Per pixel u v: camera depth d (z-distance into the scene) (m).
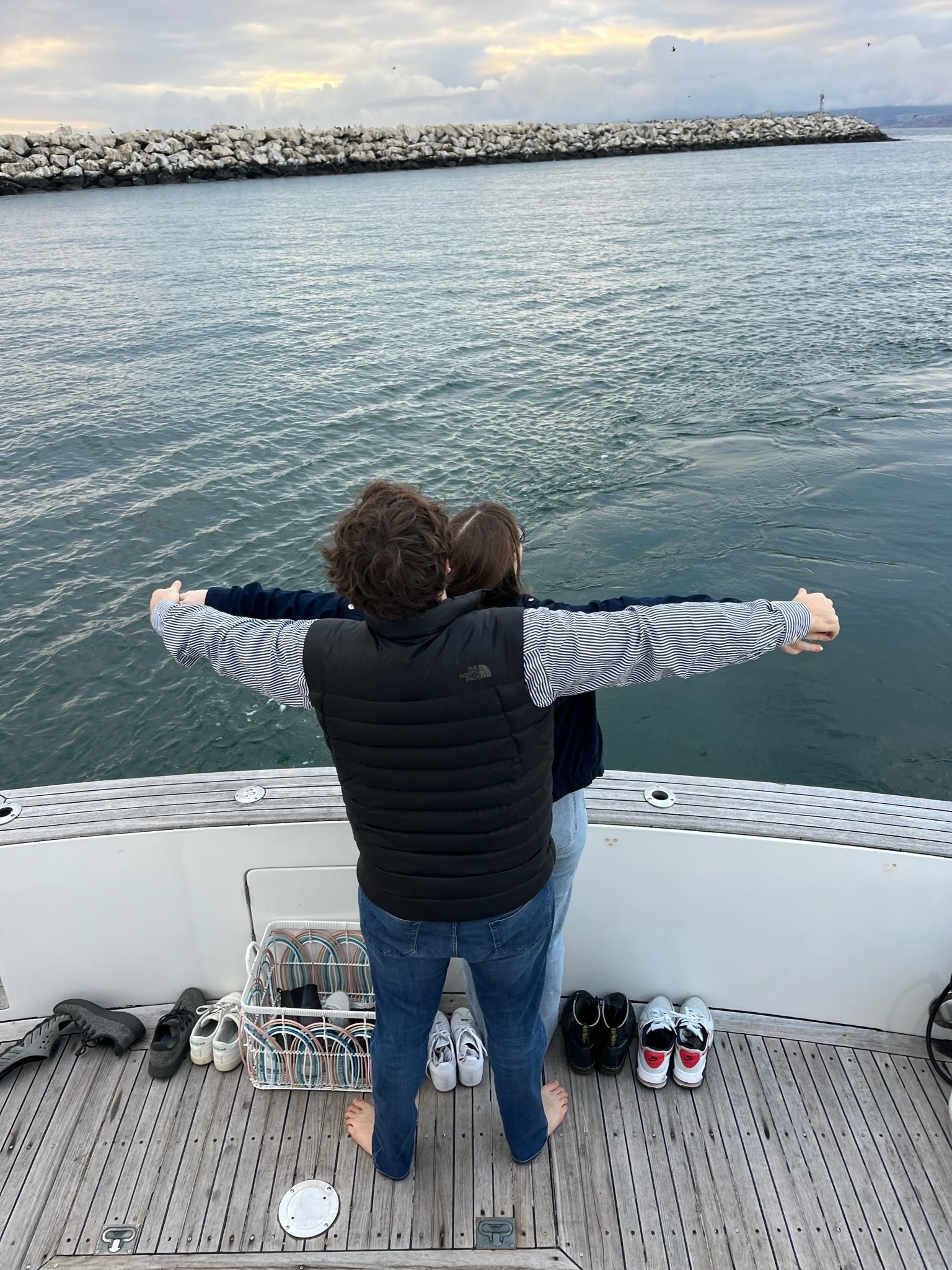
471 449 11.68
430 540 1.21
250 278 25.53
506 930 1.47
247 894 2.23
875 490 9.74
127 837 2.13
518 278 24.17
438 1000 1.67
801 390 13.70
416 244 31.47
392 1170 1.89
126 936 2.27
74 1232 1.85
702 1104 2.12
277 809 2.15
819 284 22.14
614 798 2.20
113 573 8.69
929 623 7.10
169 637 1.42
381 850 1.40
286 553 9.05
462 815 1.33
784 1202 1.90
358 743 1.30
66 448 11.96
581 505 9.85
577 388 14.19
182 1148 2.03
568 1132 2.05
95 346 17.70
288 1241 1.83
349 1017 2.04
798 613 1.31
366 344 17.36
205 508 10.05
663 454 11.26
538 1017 1.73
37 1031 2.24
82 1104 2.13
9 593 8.34
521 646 1.25
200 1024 2.22
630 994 2.36
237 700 6.79
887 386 13.78
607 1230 1.84
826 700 6.21
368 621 1.28
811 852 2.08
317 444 11.98
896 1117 2.09
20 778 6.15
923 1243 1.82
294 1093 2.16
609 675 1.27
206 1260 1.80
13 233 37.38
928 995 2.21
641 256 27.47
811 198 42.69
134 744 6.42
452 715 1.25
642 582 8.16
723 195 45.28
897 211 36.88
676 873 2.16
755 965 2.27
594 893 2.21
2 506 10.16
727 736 5.93
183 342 17.92
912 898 2.09
